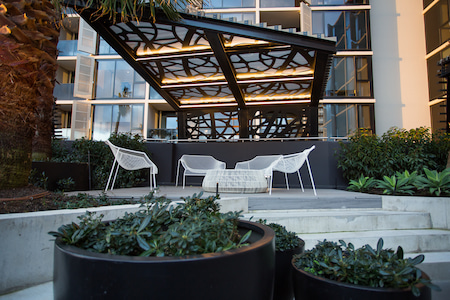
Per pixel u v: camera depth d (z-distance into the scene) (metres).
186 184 6.49
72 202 2.33
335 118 12.19
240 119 8.80
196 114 9.12
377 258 1.15
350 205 3.25
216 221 1.11
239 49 5.47
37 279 1.64
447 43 11.18
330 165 5.71
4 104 2.15
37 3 2.46
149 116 13.71
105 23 4.71
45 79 2.48
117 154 3.88
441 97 11.48
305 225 2.72
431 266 2.16
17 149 2.28
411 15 12.86
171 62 6.22
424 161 4.89
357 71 12.39
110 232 0.96
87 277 0.79
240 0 13.48
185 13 4.42
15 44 2.10
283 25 14.64
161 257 0.79
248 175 4.04
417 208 3.07
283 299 1.58
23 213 1.73
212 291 0.78
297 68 6.43
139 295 0.74
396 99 12.40
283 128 8.66
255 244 0.96
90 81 12.99
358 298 1.01
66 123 14.50
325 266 1.14
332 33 12.60
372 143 5.15
